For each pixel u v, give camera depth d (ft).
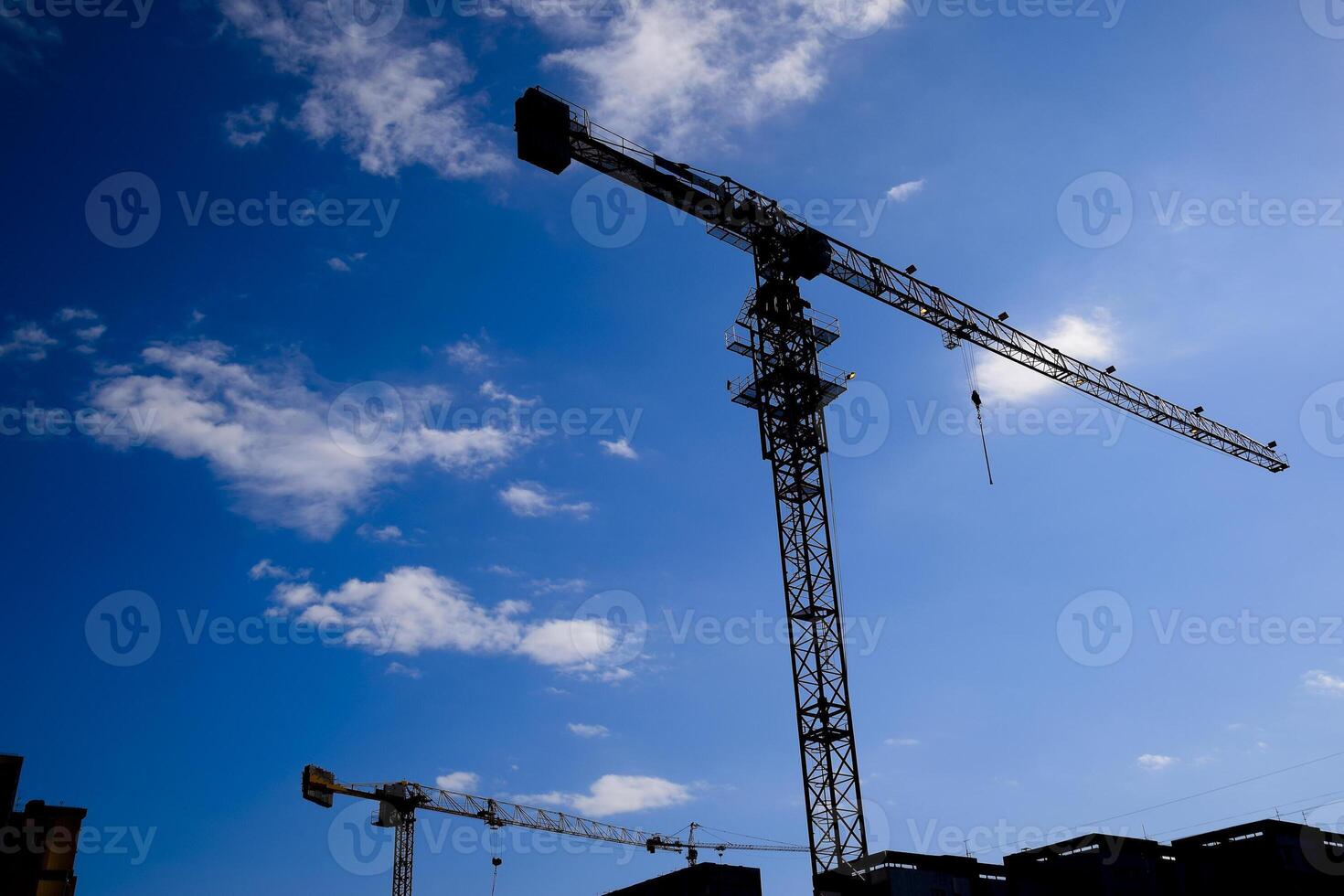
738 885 217.56
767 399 223.51
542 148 216.95
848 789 190.90
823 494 216.54
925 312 277.44
